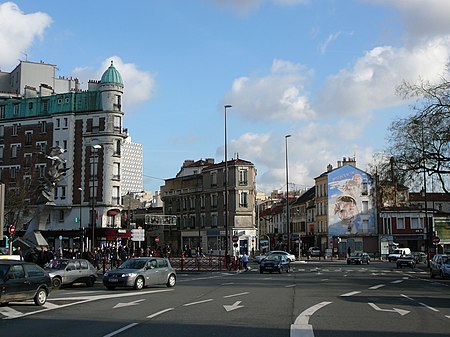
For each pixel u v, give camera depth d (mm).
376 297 21562
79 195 69750
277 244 104250
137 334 12117
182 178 91500
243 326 13336
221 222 81438
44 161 71562
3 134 75562
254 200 82688
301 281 32031
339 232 84625
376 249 83562
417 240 83312
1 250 37875
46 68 82750
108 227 68062
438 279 35781
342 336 11852
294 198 117625
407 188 36875
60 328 13180
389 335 12047
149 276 25938
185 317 15141
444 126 33750
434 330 12828
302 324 13695
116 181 70188
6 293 16656
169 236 93125
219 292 23875
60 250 47375
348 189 85188
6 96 78375
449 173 35188
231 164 80375
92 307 17844
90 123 70688
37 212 43125
